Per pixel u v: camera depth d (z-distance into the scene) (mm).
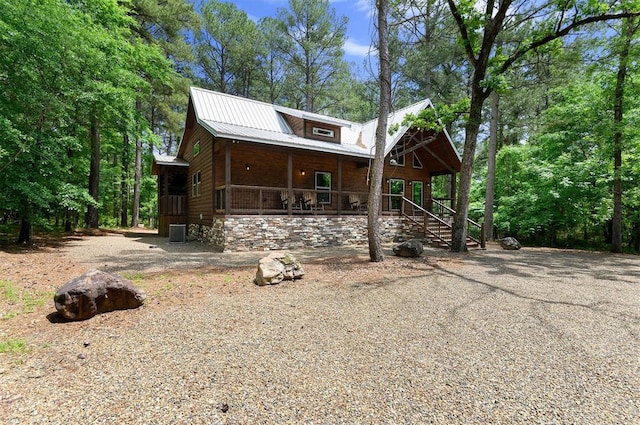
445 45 14164
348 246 11031
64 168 9672
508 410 2020
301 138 11859
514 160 16891
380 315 3814
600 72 11414
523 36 11773
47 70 8273
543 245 14742
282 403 2064
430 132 14453
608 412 2014
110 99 9867
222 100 12289
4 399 2080
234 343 2982
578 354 2848
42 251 8180
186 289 4785
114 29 10945
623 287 5340
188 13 16031
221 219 9570
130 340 3021
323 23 21031
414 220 12758
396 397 2146
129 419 1891
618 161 11078
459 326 3494
